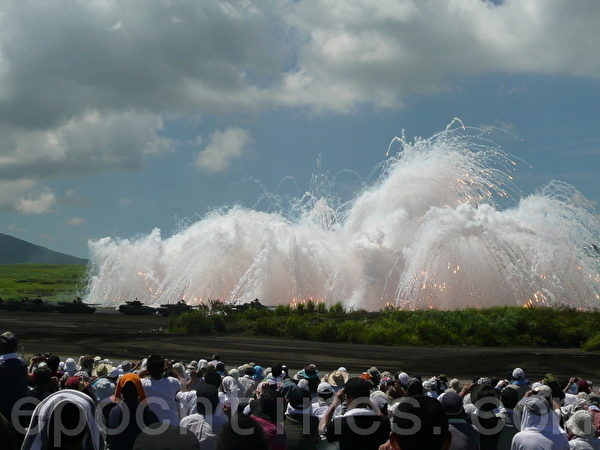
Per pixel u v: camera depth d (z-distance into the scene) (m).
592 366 30.84
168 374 12.54
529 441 8.38
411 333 41.03
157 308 62.38
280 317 46.81
